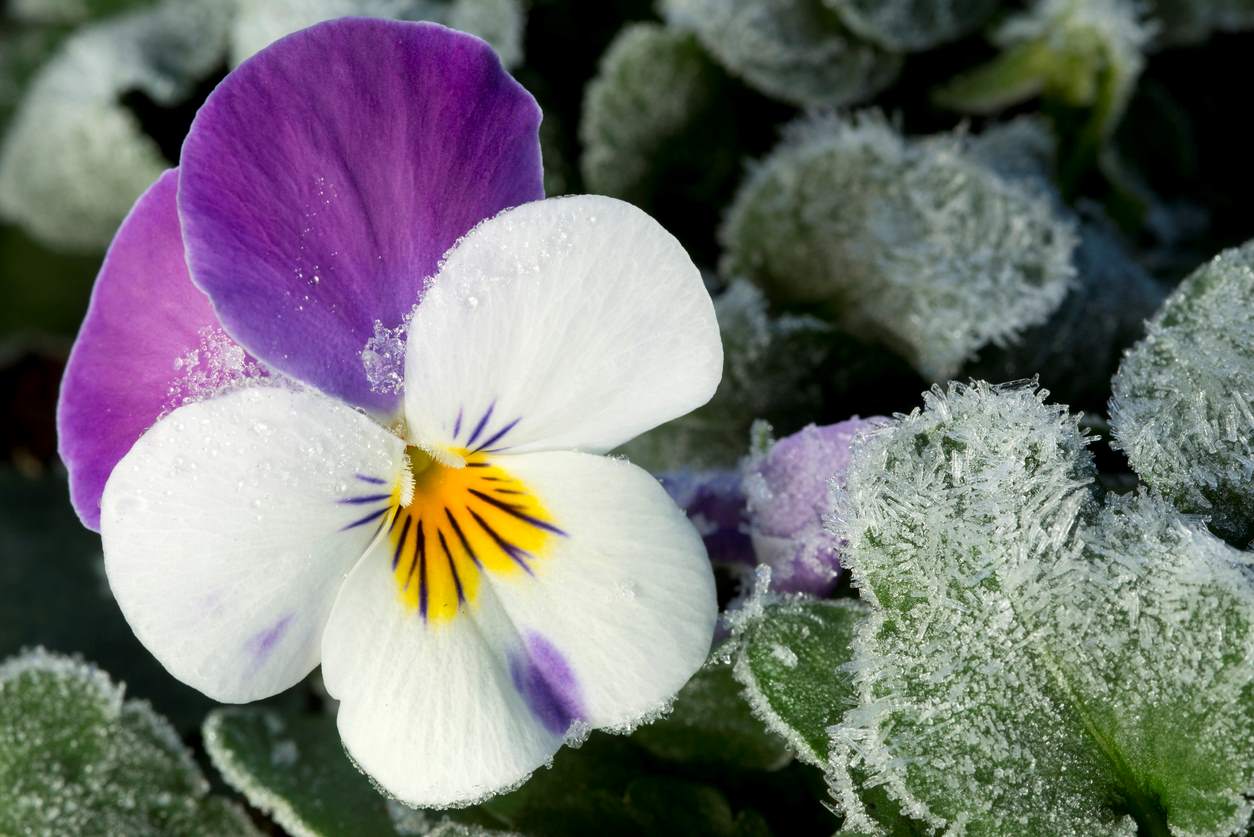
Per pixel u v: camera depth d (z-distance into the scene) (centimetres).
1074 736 21
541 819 23
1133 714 21
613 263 20
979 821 21
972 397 21
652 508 21
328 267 20
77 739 24
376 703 20
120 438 21
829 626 21
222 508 20
